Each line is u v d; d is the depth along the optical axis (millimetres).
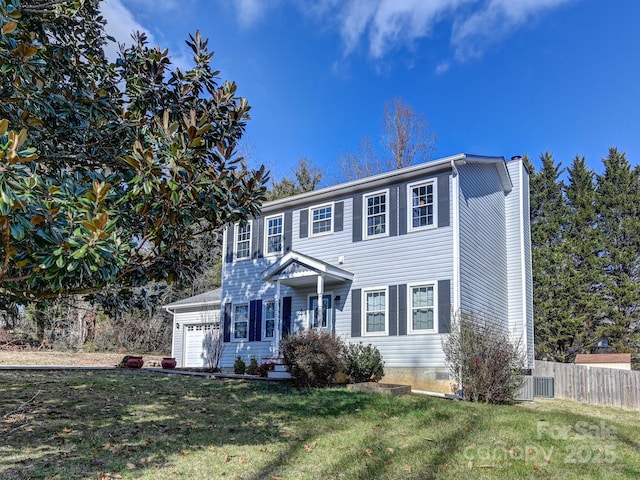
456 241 13805
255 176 6277
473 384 11773
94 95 6766
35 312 23344
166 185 5184
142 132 6742
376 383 13125
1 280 4281
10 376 12523
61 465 5641
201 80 7180
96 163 6660
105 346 26297
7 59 5359
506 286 17562
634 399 13789
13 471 5352
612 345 27266
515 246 17906
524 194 18531
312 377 12492
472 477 5973
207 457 6293
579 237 29625
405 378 13969
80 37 7539
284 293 17328
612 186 29812
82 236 4242
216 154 6012
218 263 31578
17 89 5793
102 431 7219
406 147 31922
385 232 15281
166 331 28984
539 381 15336
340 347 13453
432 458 6645
